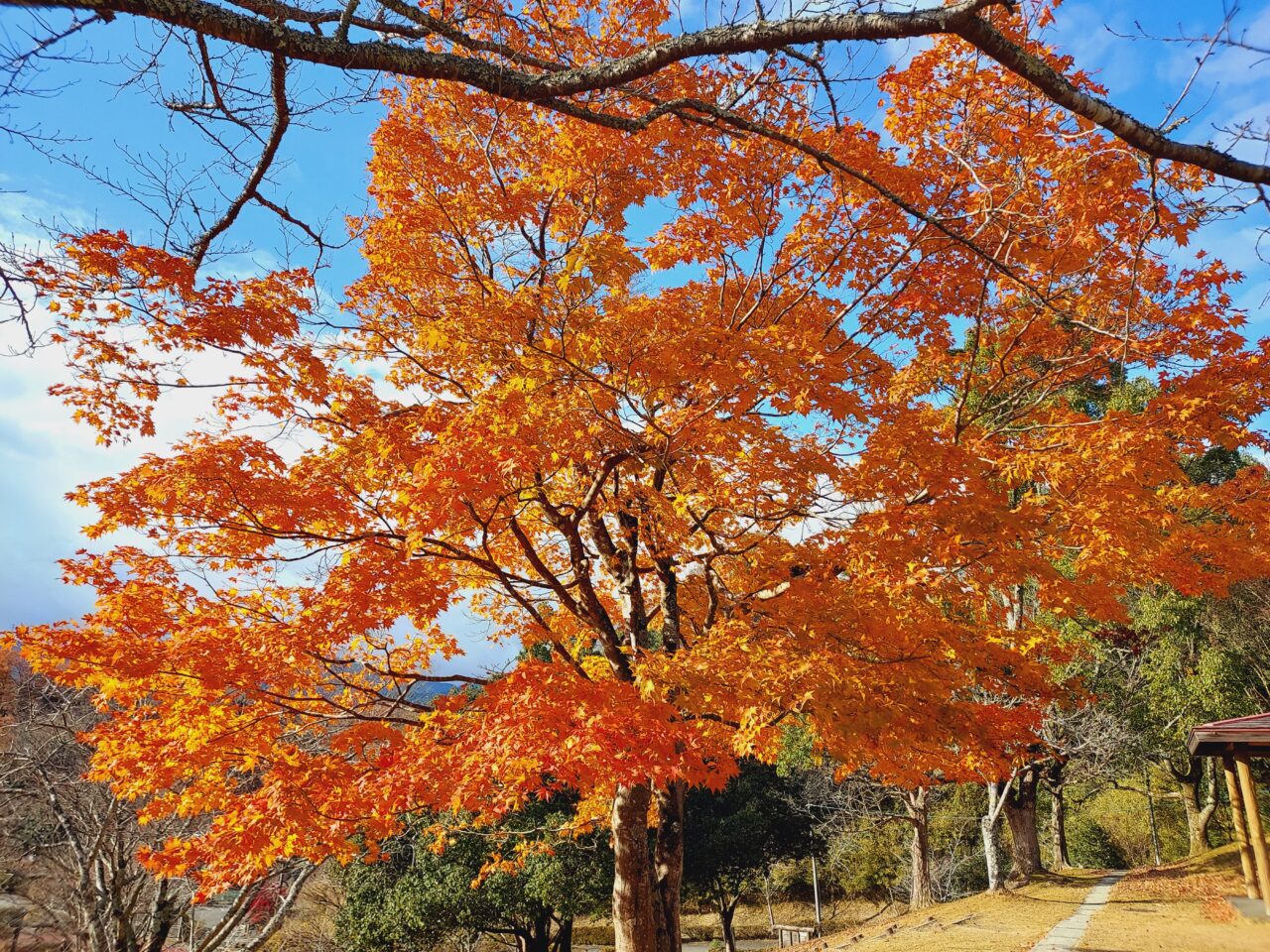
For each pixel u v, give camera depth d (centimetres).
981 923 1500
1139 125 229
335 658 618
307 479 648
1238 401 716
